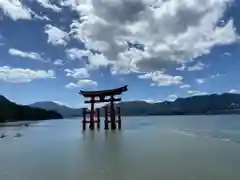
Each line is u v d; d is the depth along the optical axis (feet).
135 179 35.91
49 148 71.20
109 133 123.65
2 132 155.22
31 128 205.36
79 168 43.29
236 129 146.00
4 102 526.16
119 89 138.21
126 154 58.65
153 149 66.69
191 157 54.03
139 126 198.90
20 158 55.06
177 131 135.23
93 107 148.25
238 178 35.96
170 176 37.32
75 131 143.54
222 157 53.52
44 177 37.68
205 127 168.25
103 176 37.70
